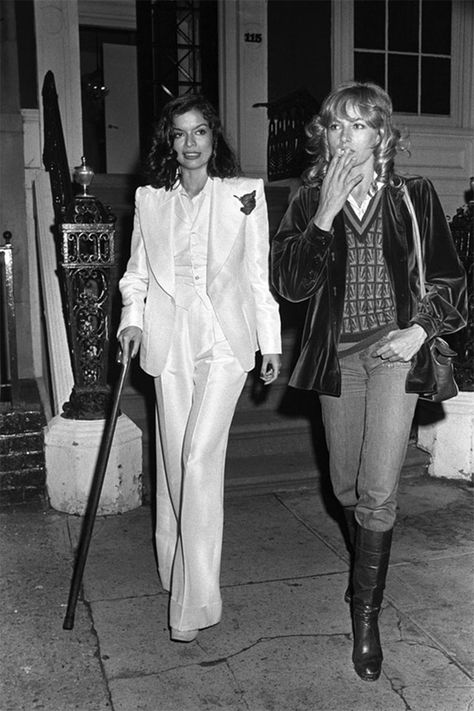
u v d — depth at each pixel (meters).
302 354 2.55
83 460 3.91
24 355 5.55
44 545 3.57
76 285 3.98
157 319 2.61
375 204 2.45
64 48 5.92
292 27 7.18
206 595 2.62
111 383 4.66
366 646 2.49
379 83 7.34
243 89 7.08
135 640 2.71
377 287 2.48
